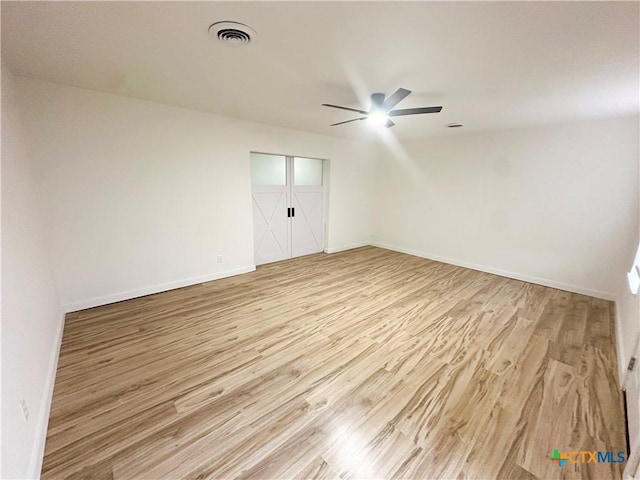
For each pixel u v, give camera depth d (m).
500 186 4.48
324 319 3.02
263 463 1.47
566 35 1.64
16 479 1.18
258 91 2.77
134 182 3.23
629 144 3.35
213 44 1.84
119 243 3.23
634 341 2.09
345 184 5.88
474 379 2.13
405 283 4.17
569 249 3.90
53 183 2.74
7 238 1.51
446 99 2.86
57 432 1.61
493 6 1.39
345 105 3.17
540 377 2.16
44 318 2.10
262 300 3.48
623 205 3.46
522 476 1.43
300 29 1.65
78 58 2.07
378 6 1.42
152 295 3.54
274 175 4.89
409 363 2.31
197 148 3.66
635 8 1.36
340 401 1.90
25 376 1.47
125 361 2.26
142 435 1.61
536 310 3.31
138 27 1.65
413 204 5.77
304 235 5.58
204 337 2.63
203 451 1.53
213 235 4.03
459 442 1.61
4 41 1.79
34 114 2.56
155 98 3.08
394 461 1.50
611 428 1.71
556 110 3.17
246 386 2.02
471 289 3.96
